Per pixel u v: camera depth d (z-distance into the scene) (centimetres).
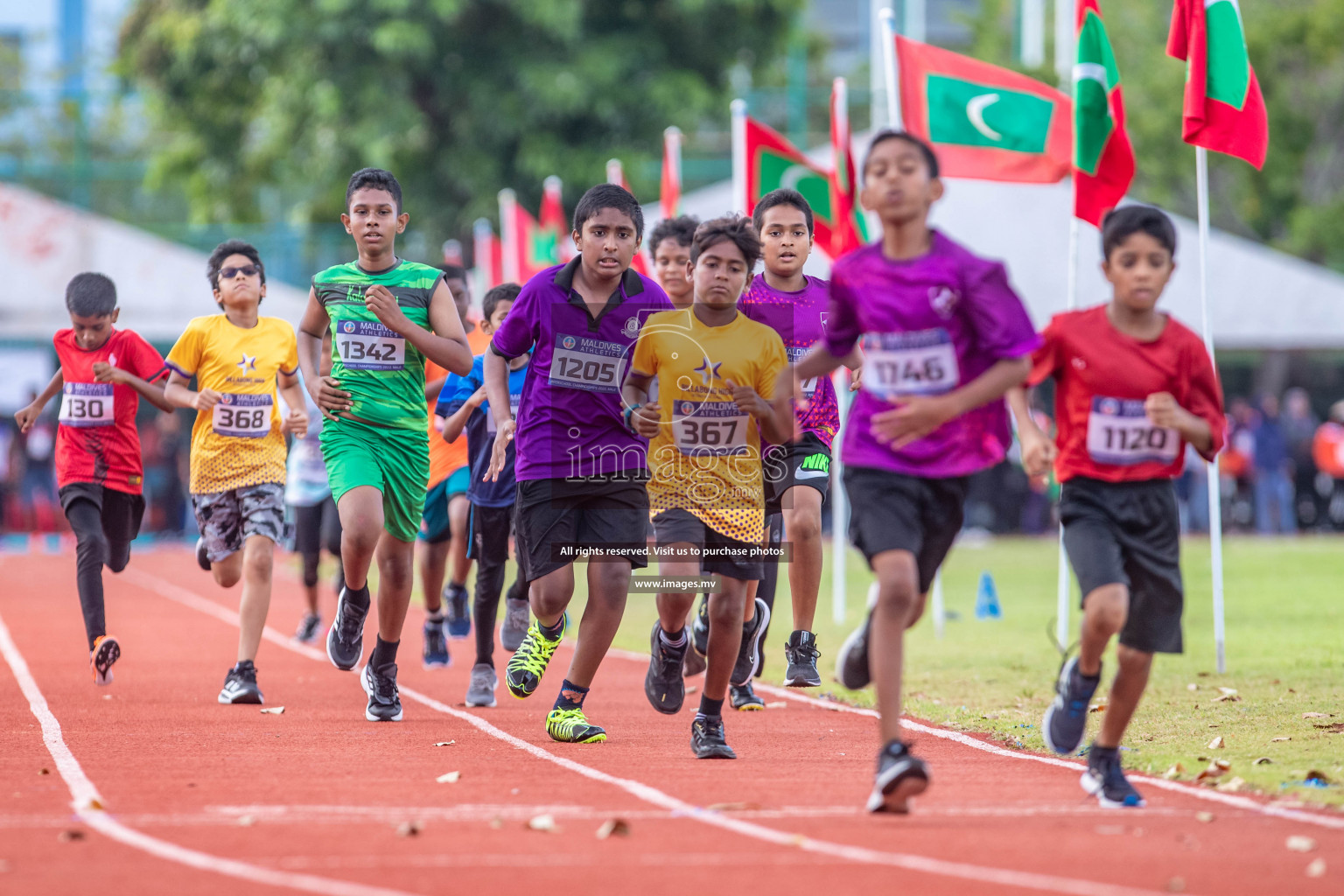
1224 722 2258
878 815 1580
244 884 1282
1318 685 2623
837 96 3803
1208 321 2952
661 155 9712
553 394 2059
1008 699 2584
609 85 9412
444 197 9706
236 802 1658
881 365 1594
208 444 2630
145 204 11369
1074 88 3019
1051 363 1628
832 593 5153
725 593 1975
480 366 2728
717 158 11238
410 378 2312
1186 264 8200
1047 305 7606
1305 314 8075
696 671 2591
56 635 3928
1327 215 11131
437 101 9525
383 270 2325
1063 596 3234
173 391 2564
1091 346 1612
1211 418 1625
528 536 2102
